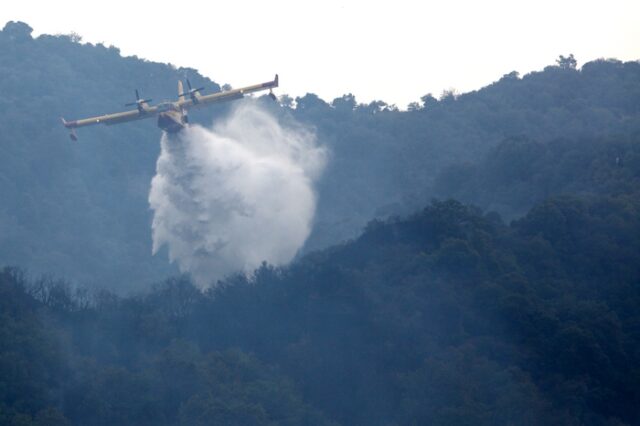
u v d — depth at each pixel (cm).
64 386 18538
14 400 17625
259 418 17688
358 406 19075
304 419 18362
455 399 18275
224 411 17625
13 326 19275
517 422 17938
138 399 18338
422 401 18438
